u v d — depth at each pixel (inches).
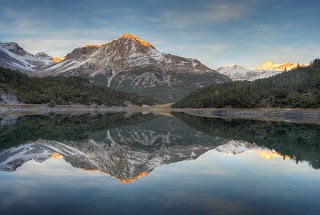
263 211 681.6
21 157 1408.7
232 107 6491.1
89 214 652.1
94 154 1599.4
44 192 808.9
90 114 6510.8
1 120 4037.9
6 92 6520.7
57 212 662.5
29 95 7027.6
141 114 7062.0
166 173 1066.7
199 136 2600.9
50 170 1109.7
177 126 3629.4
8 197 765.3
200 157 1480.1
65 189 838.5
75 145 1942.7
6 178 971.9
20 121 3900.1
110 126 3572.8
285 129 3125.0
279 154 1565.0
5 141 2053.4
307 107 5029.5
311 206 716.7
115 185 885.2
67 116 5428.2
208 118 5196.9
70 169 1136.2
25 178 971.3
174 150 1827.0
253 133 2775.6
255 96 6003.9
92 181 936.3
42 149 1705.2
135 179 968.3
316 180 966.4
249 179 970.7
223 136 2568.9
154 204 714.2
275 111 5329.7
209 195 788.6
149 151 1792.6
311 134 2659.9
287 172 1088.2
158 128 3361.2
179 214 654.5
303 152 1640.0
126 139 2401.6
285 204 729.0
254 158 1432.1
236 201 743.7
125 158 1498.5
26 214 652.7
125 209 680.4
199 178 984.3
